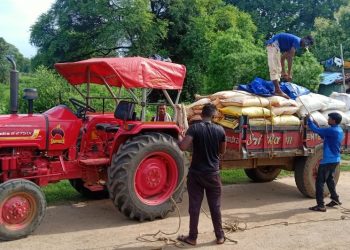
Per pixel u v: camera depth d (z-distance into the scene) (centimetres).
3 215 543
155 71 643
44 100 1248
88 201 755
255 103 720
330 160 717
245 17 2719
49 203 734
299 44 828
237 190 868
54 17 2627
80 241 556
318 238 581
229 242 558
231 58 1897
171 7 2594
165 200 657
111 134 684
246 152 707
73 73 725
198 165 537
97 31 2530
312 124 743
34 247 530
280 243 559
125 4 2375
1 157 587
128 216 635
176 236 577
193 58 2678
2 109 1253
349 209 734
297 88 817
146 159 649
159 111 864
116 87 817
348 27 2791
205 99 773
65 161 639
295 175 808
